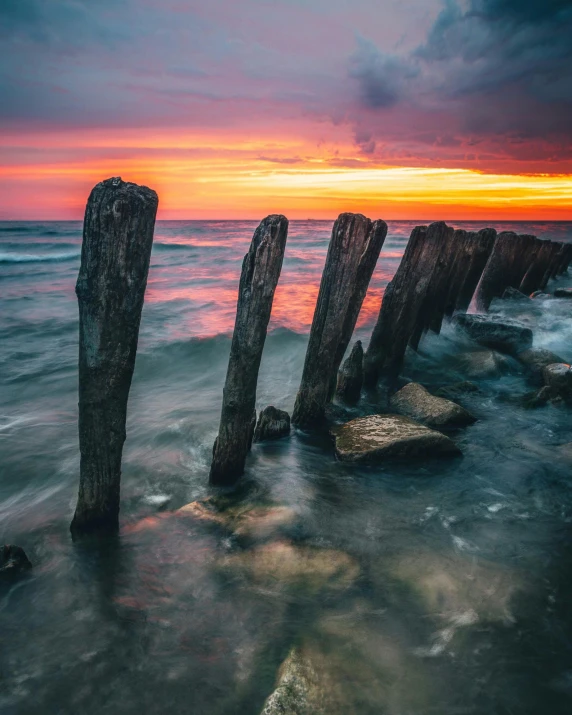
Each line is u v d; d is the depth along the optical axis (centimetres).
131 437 707
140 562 416
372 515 488
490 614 359
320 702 279
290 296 1964
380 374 873
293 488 528
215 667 319
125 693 304
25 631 352
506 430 691
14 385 944
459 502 514
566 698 297
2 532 481
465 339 1095
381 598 372
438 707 288
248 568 402
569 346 1124
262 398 862
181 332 1336
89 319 350
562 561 421
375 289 2103
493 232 1126
